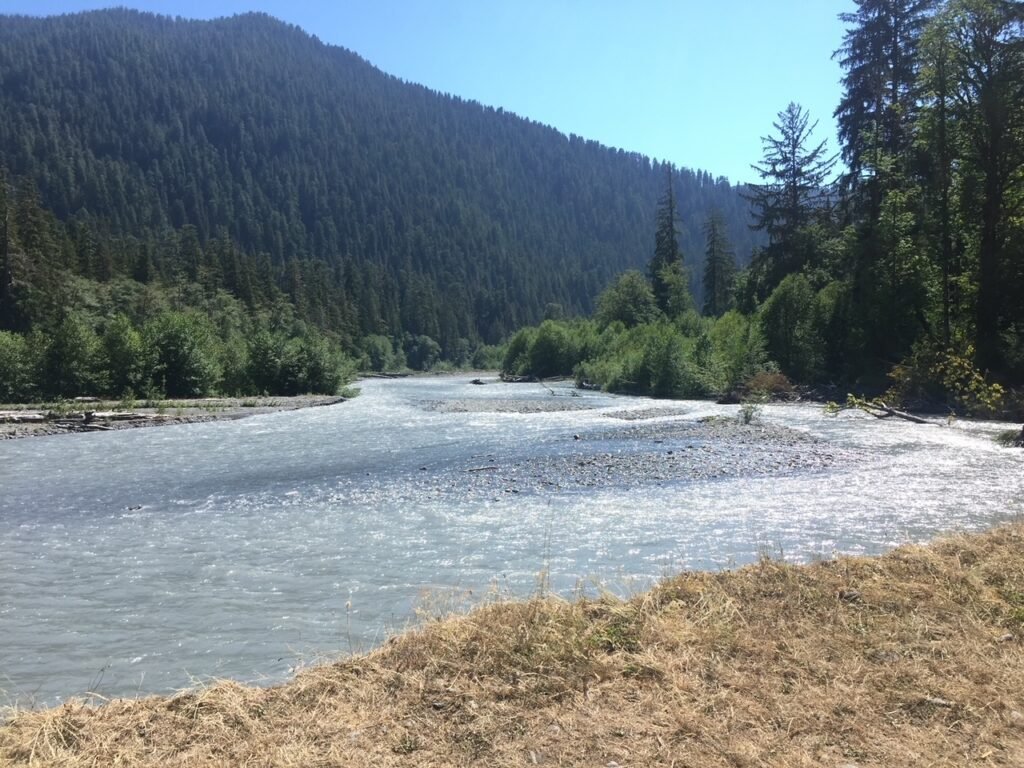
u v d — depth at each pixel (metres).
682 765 3.22
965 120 27.28
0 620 6.80
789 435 19.69
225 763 3.38
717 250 73.62
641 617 4.96
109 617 6.87
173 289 81.25
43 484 14.59
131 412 27.36
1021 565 5.93
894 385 27.67
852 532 9.71
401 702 3.95
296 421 26.95
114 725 3.82
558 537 9.67
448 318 142.00
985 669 4.06
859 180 37.00
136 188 176.12
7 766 3.40
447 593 7.32
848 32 36.44
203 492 13.56
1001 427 20.61
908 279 30.83
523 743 3.46
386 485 13.85
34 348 34.03
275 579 8.03
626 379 42.59
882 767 3.17
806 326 35.00
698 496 12.25
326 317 108.94
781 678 4.05
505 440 20.30
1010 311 27.41
